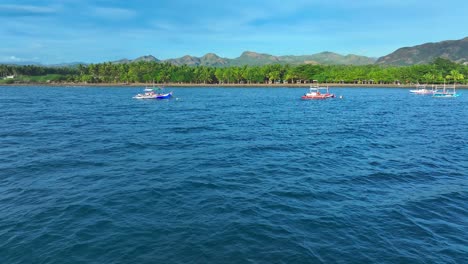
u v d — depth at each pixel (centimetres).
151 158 3075
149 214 1769
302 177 2477
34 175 2477
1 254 1375
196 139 4112
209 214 1772
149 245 1443
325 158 3114
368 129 5041
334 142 3956
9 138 4081
